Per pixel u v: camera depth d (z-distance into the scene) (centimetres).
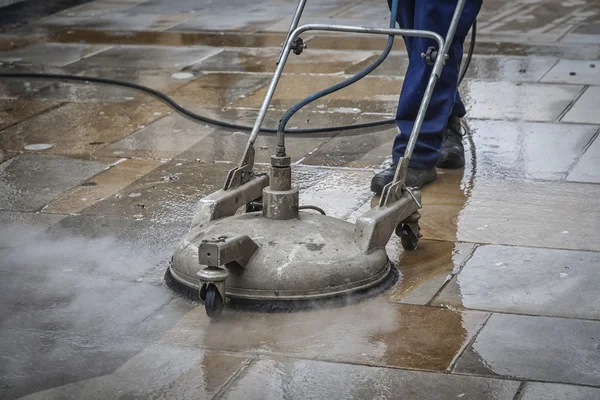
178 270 425
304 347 372
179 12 1180
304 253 406
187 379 349
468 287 429
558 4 1184
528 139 657
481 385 343
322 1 1230
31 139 677
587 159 613
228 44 994
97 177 595
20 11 1189
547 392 338
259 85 823
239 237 395
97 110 755
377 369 355
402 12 555
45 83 844
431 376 350
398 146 559
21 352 372
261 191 472
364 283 414
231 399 335
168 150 652
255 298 400
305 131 688
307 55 935
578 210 524
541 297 418
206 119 717
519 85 805
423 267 451
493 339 379
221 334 384
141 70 886
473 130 680
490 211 524
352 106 754
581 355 365
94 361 364
